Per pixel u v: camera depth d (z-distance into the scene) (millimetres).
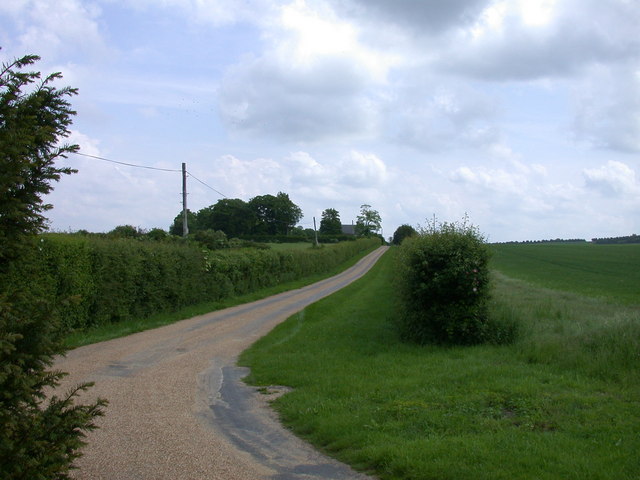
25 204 4004
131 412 7340
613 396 7527
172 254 20859
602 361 9000
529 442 5676
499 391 7820
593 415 6602
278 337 14656
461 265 12180
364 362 10719
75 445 3820
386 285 35906
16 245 4121
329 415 6973
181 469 5250
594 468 4953
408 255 13062
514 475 4863
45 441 3623
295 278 43281
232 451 5832
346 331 15070
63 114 4559
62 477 3826
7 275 4238
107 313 16375
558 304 18078
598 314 15398
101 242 16078
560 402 7188
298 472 5250
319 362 10758
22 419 3588
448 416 6680
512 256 70250
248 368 10758
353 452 5707
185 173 33625
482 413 6855
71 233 16344
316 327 16188
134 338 14805
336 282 42750
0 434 3381
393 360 10781
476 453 5355
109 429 6508
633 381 8203
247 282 30703
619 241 125375
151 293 19047
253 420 7098
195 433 6453
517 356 10477
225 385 9203
